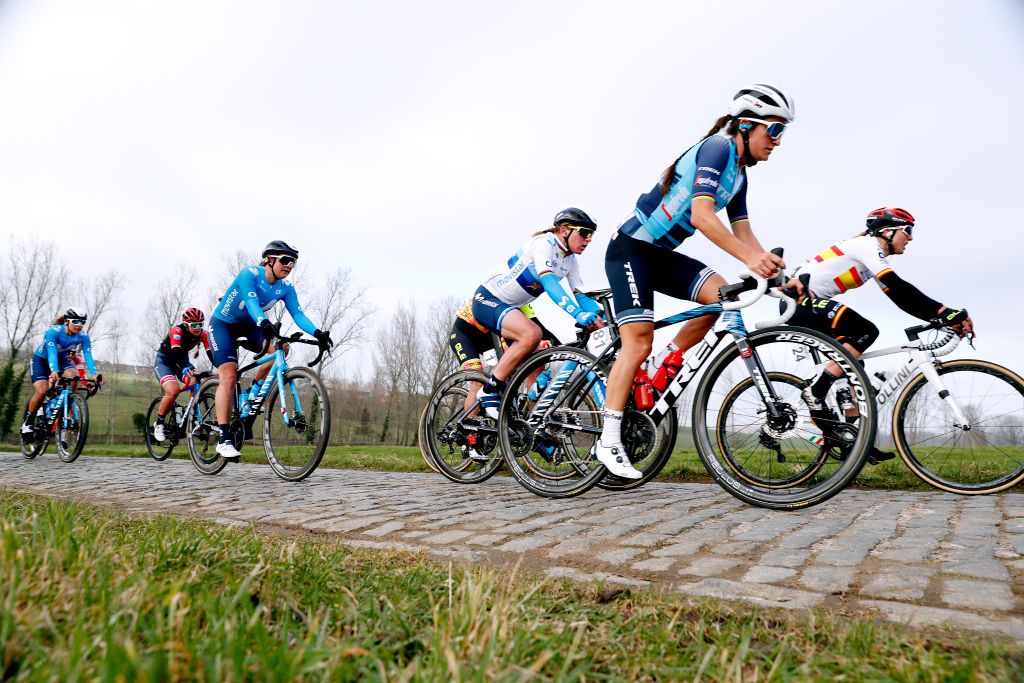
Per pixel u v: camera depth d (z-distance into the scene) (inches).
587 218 166.6
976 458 138.9
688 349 129.4
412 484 178.5
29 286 1201.4
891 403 150.0
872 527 101.8
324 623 45.4
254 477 205.0
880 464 174.1
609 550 92.7
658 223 120.8
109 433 1067.3
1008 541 88.4
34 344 1203.2
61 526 61.7
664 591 70.7
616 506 129.4
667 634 53.1
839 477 109.0
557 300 152.2
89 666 35.0
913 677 42.6
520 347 158.2
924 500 131.0
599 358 138.9
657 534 101.6
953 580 71.3
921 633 55.3
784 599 67.5
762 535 98.3
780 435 115.5
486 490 162.2
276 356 200.7
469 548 97.0
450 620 46.7
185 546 64.8
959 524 101.8
